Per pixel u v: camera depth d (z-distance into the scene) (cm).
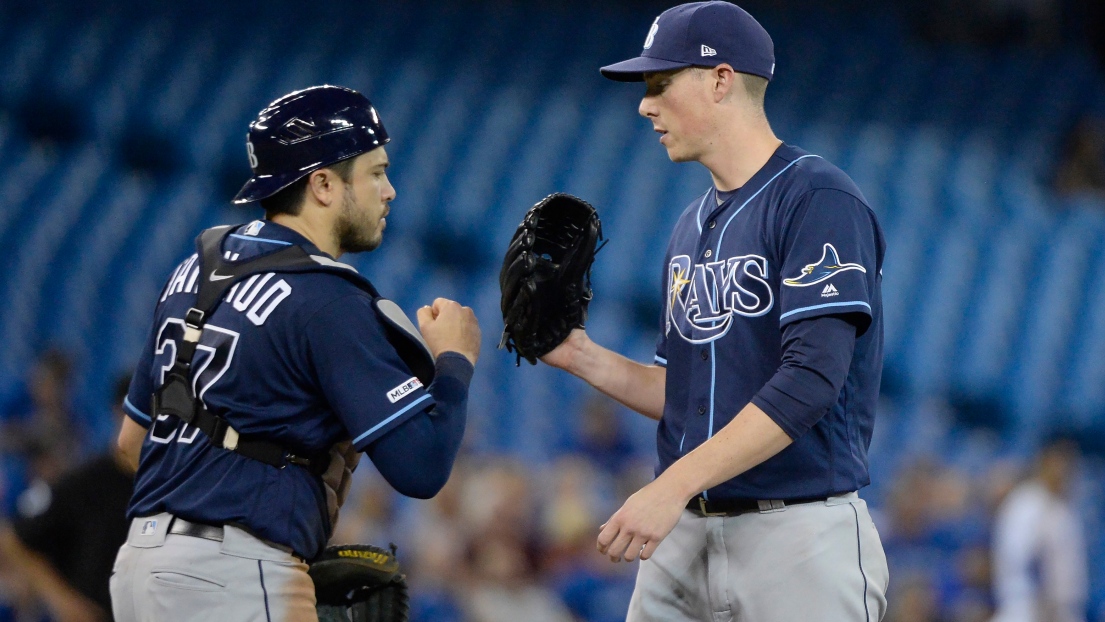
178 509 955
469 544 2231
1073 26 6044
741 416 904
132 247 3578
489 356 3478
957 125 5256
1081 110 5481
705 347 1004
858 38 5662
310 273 983
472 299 3722
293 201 1034
